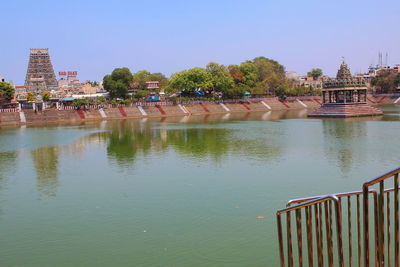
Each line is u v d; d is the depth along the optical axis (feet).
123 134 242.78
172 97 452.35
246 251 63.82
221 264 59.72
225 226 75.25
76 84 561.43
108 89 428.15
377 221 33.01
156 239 70.49
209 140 202.39
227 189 102.22
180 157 153.07
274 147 171.94
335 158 141.38
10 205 96.27
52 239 73.05
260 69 556.10
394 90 558.15
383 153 148.77
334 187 101.30
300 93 545.85
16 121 340.39
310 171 120.78
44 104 383.86
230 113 451.94
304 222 72.13
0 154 174.70
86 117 379.55
